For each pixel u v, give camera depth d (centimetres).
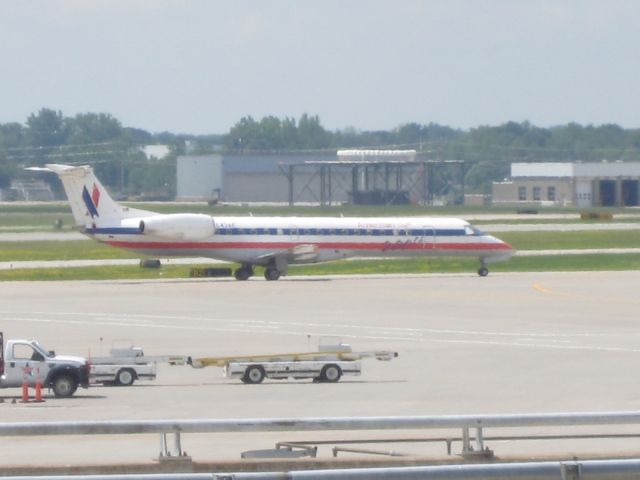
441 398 13950
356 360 16275
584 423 7850
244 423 7738
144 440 10969
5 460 9900
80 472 8238
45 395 14625
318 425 7744
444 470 7094
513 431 11331
